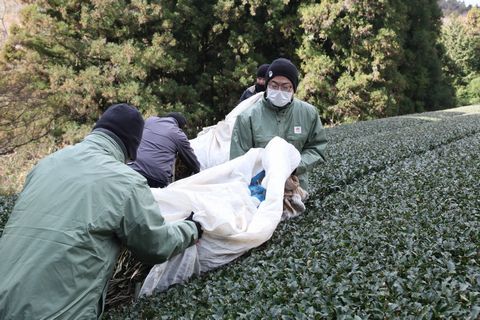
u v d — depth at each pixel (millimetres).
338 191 5254
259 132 4137
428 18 29422
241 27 22922
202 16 21969
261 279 2857
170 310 2779
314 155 4223
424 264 2715
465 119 13875
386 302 2303
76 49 18984
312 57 24375
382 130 13609
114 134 2520
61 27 18906
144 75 19281
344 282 2570
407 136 9695
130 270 3639
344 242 3266
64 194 2234
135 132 2574
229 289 2809
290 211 4203
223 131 5695
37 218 2191
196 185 3689
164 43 20438
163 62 19891
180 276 3346
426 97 30984
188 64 22188
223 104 23312
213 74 23078
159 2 20078
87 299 2182
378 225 3566
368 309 2287
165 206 3434
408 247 3014
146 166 4602
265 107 4152
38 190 2277
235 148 4211
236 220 3492
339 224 3781
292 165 3926
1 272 2117
